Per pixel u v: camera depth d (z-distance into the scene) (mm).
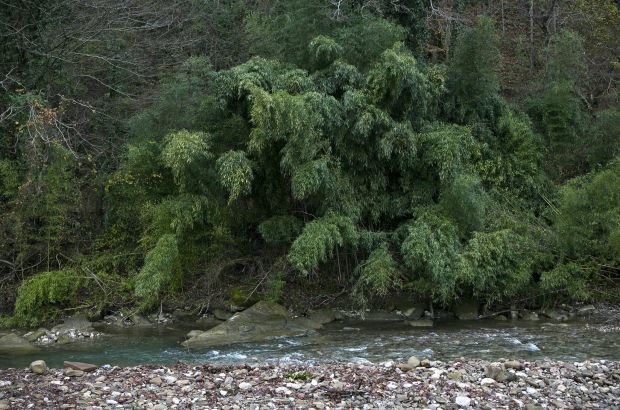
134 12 19172
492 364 9734
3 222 15195
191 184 14742
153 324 14578
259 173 15055
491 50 17578
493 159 16969
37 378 9398
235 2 21719
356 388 8508
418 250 13891
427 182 15734
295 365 10188
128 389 8680
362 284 14672
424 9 18734
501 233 14555
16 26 17391
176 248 14219
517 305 15234
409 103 15406
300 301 15336
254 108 13562
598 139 18016
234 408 7730
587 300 15320
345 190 15148
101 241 15930
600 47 21766
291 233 15188
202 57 16797
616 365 9906
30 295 14258
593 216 14656
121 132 17781
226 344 12547
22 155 15406
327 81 15430
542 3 23094
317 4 16344
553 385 8680
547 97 18594
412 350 11711
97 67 18719
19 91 15461
